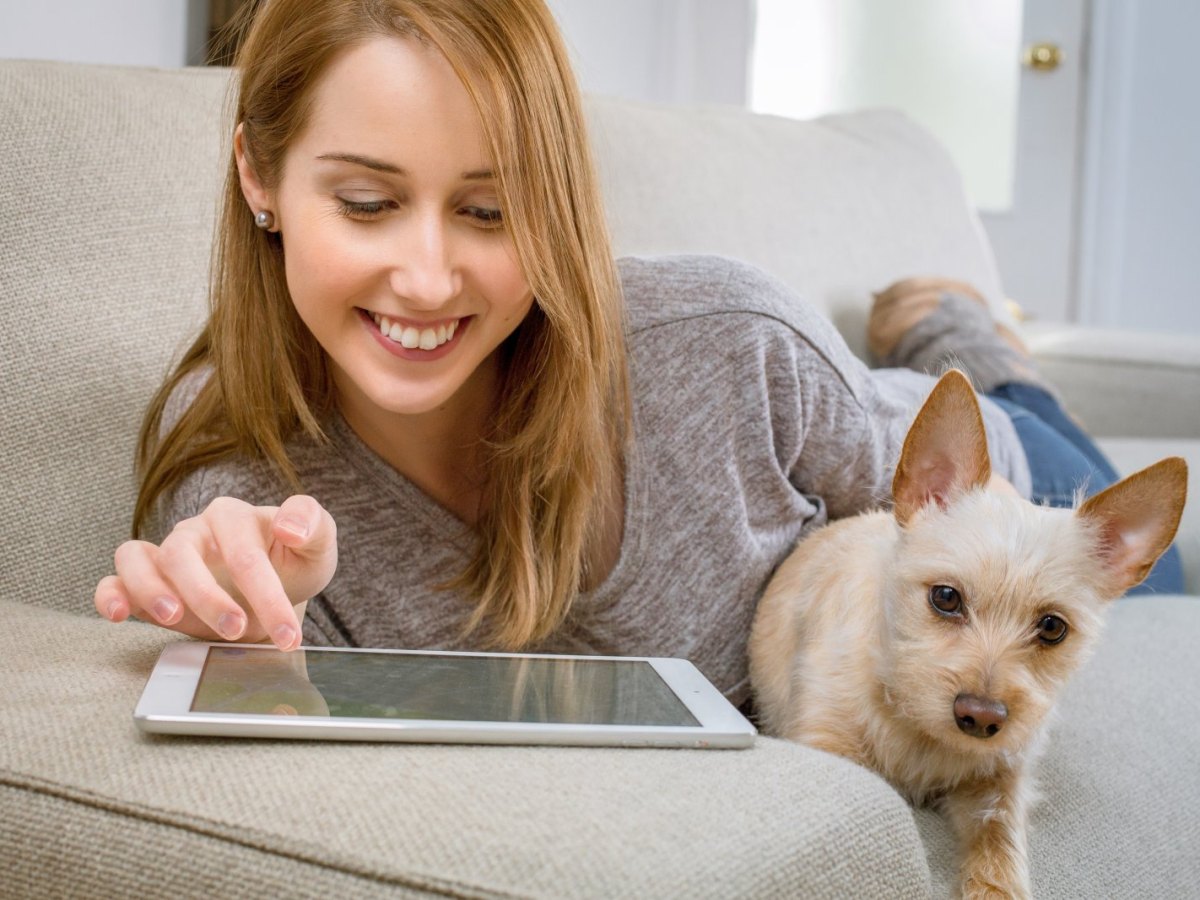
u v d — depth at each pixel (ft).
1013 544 3.30
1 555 4.01
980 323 6.74
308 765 2.45
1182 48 14.07
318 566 3.20
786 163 7.05
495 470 3.77
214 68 5.08
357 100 3.08
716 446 3.95
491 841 2.19
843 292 6.97
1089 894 3.26
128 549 3.06
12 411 4.07
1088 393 8.51
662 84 12.60
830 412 4.14
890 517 4.02
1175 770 3.84
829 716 3.49
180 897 2.26
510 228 3.20
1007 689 3.13
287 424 3.72
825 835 2.39
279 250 3.62
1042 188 14.26
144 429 4.03
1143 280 14.40
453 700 2.80
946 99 14.03
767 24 13.30
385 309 3.26
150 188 4.52
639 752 2.64
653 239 6.13
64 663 2.96
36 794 2.42
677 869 2.15
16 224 4.22
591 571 3.92
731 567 4.00
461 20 3.12
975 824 3.33
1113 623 4.95
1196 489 6.34
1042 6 13.96
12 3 6.56
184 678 2.74
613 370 3.77
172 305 4.44
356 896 2.13
